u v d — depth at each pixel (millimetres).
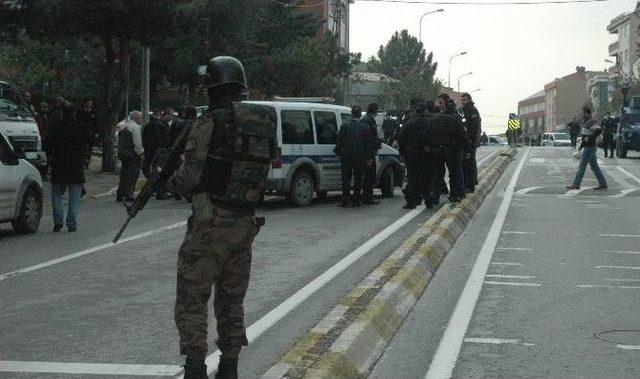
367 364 6824
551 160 38500
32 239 14234
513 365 6891
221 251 5617
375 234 14578
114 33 27578
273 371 6059
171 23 27469
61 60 45281
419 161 18297
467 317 8547
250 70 57125
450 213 15594
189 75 52344
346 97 70062
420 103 18422
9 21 27703
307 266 11445
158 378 6512
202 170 5570
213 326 8125
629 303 9219
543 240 14023
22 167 14828
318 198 21531
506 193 22812
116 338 7719
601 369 6773
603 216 17422
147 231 15102
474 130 20188
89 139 15320
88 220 16953
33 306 9094
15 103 23359
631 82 82000
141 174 29375
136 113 20594
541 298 9477
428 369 6809
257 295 9578
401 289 9125
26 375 6590
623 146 40688
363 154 18953
